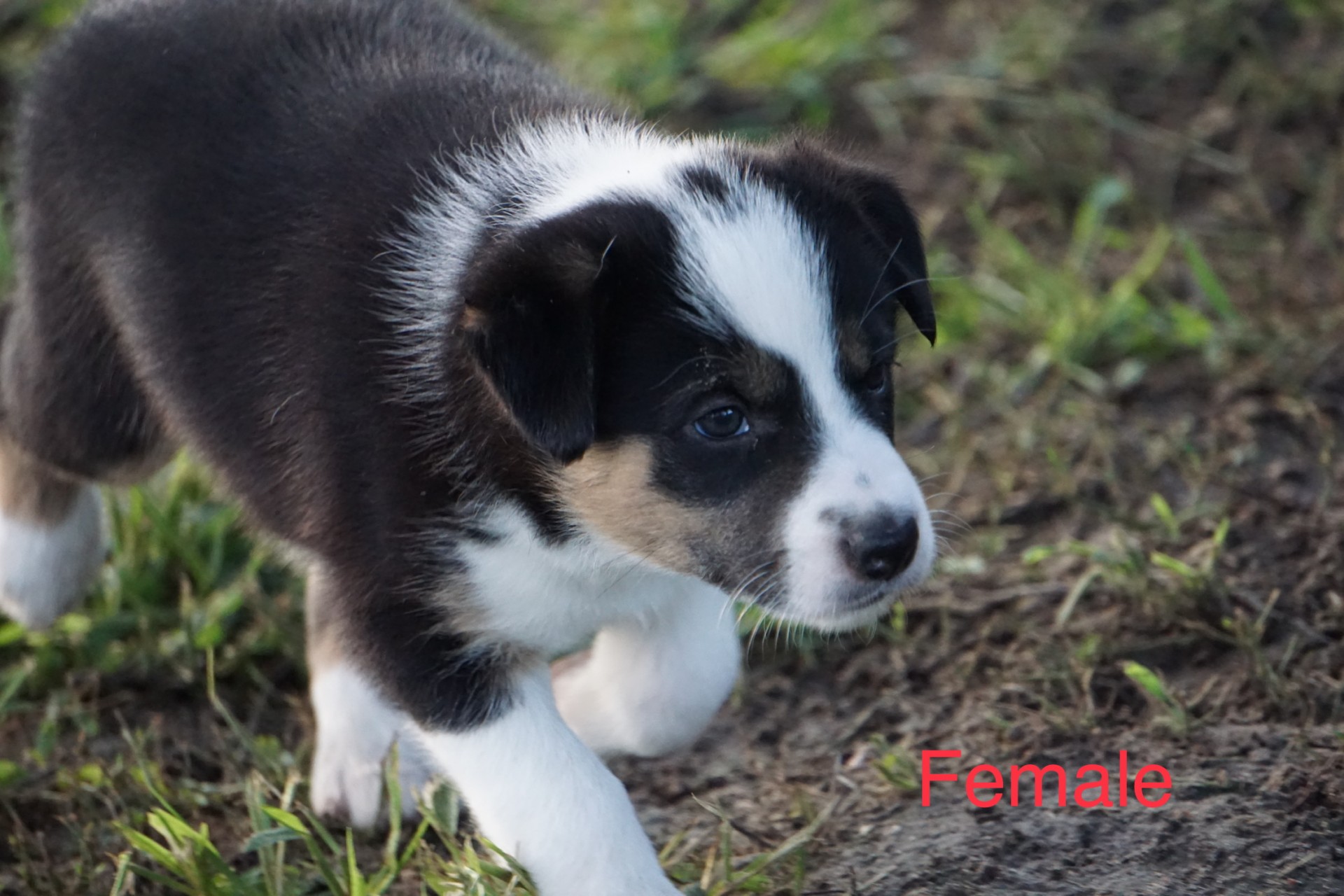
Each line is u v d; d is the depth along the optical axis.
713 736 8.20
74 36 7.79
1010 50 12.79
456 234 6.61
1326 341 10.22
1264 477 9.29
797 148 6.95
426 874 6.84
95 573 8.76
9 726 8.51
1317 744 7.25
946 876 6.73
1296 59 12.49
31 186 7.85
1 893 7.34
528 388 5.79
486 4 13.33
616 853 6.34
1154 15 13.03
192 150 7.18
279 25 7.41
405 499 6.48
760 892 6.83
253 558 9.18
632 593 6.80
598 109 7.39
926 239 11.29
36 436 8.12
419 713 6.66
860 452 6.07
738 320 6.03
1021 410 10.17
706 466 6.15
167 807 7.26
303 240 6.85
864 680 8.43
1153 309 10.84
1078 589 8.49
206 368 7.16
